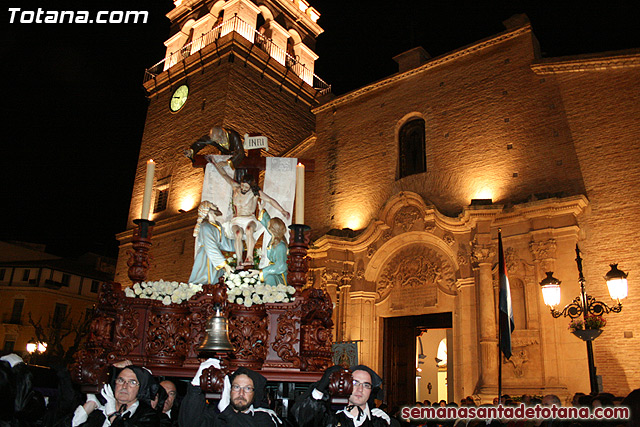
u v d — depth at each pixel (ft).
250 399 15.57
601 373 47.98
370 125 73.05
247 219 28.09
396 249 64.03
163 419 18.97
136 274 24.58
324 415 15.51
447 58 67.97
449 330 60.18
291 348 21.84
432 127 67.05
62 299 136.46
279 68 90.02
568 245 51.08
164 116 92.43
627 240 50.57
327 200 73.36
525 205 53.26
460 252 57.52
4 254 146.00
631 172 52.24
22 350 129.18
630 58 55.26
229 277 24.70
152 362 22.08
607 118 55.16
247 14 91.66
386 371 62.59
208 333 18.90
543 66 59.77
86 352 20.90
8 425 15.64
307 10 105.40
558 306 49.85
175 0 105.60
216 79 85.40
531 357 49.98
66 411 17.78
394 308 62.54
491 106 62.90
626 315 48.62
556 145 57.16
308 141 79.10
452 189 62.75
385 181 68.80
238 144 29.86
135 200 90.38
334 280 64.54
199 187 80.28
